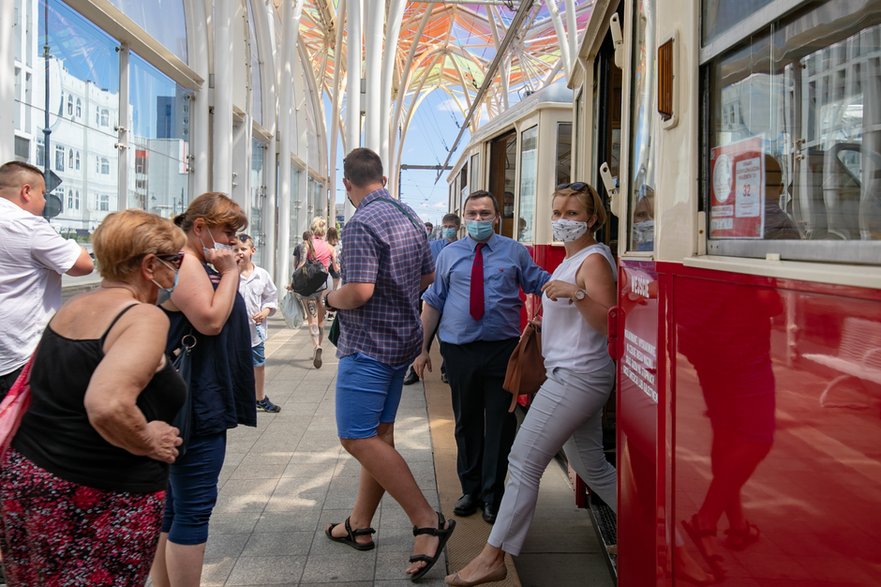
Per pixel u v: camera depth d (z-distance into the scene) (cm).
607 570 379
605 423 460
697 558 179
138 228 214
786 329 136
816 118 140
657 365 210
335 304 333
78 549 198
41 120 637
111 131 811
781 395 138
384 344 336
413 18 3584
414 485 345
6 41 534
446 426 630
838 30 133
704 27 189
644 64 248
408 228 342
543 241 628
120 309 204
